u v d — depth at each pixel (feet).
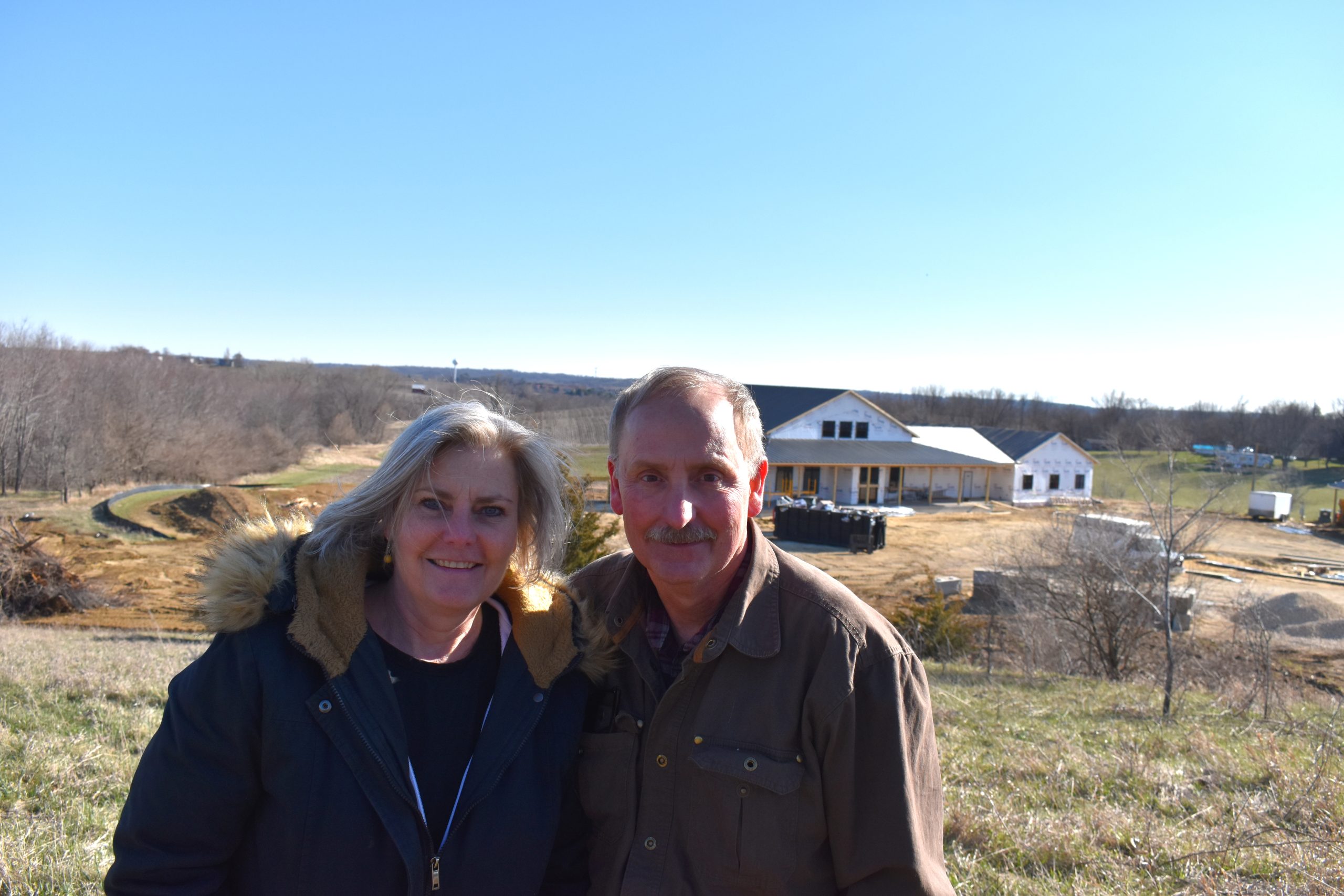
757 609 6.70
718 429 6.51
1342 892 12.25
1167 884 13.28
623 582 7.38
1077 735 24.86
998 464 145.28
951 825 15.60
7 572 55.42
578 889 6.93
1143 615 45.09
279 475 168.55
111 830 12.14
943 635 50.11
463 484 6.37
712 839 6.41
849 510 104.12
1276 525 140.36
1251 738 24.54
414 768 6.22
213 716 5.69
